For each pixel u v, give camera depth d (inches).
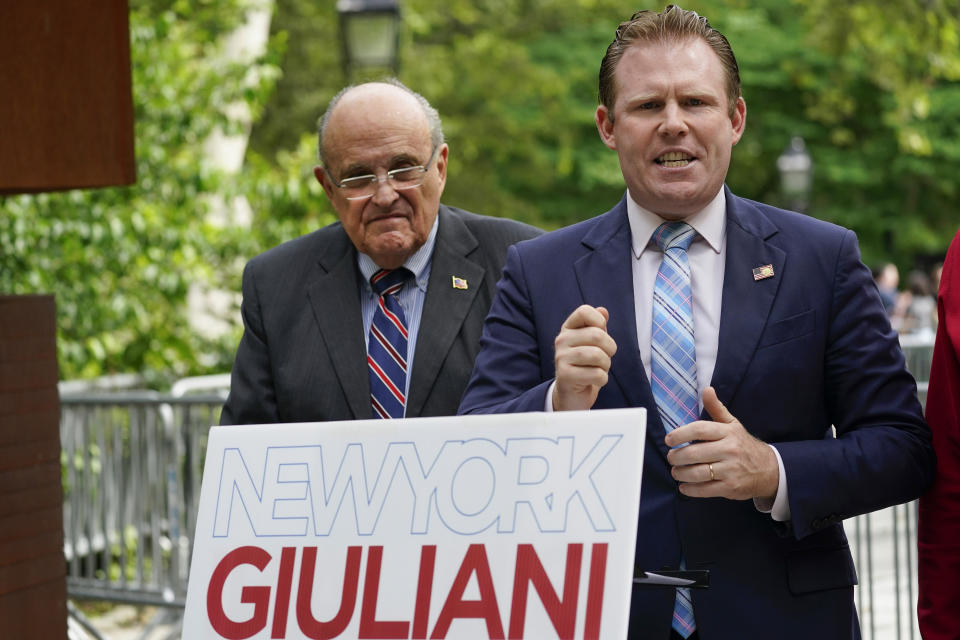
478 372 120.8
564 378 104.8
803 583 111.4
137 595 272.8
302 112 892.6
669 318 115.0
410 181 143.1
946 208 1130.0
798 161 709.3
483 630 95.6
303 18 907.4
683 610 111.6
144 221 334.0
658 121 112.0
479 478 98.8
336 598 100.5
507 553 96.3
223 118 379.2
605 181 1012.5
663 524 112.0
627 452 95.4
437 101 955.3
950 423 114.7
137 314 342.3
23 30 108.9
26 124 109.1
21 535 115.1
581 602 93.3
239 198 385.7
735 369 112.0
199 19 436.8
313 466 104.4
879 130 1071.6
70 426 281.4
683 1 1019.3
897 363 114.7
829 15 767.7
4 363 114.4
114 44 113.4
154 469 271.1
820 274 114.9
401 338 147.2
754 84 1029.8
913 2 753.0
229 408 149.0
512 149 999.0
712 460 104.3
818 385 114.2
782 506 107.3
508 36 1025.5
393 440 102.3
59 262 326.6
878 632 257.6
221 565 104.3
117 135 113.8
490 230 153.3
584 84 1024.2
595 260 119.0
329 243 152.6
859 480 108.2
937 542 115.9
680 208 114.1
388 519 100.8
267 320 149.0
